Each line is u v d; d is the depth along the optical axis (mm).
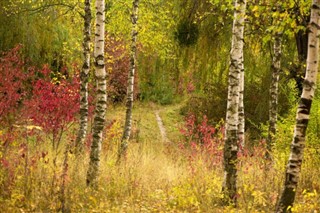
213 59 16062
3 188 7738
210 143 11555
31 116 9883
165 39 16938
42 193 7859
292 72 13328
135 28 14469
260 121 19641
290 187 7023
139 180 9633
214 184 9445
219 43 15703
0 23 17094
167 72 23344
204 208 8547
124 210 8039
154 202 8961
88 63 12703
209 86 21812
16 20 17188
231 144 8883
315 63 6844
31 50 17766
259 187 9461
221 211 8320
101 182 9461
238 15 8469
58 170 8352
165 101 30125
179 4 15984
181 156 14492
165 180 10758
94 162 9227
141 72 25719
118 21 16984
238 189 9086
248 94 20219
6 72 11711
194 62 16406
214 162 11031
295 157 7000
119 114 25469
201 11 15172
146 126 24688
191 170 10656
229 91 8922
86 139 12930
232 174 8867
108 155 12180
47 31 17984
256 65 16812
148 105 29156
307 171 10477
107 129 15281
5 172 7953
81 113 12508
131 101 14508
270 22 10133
